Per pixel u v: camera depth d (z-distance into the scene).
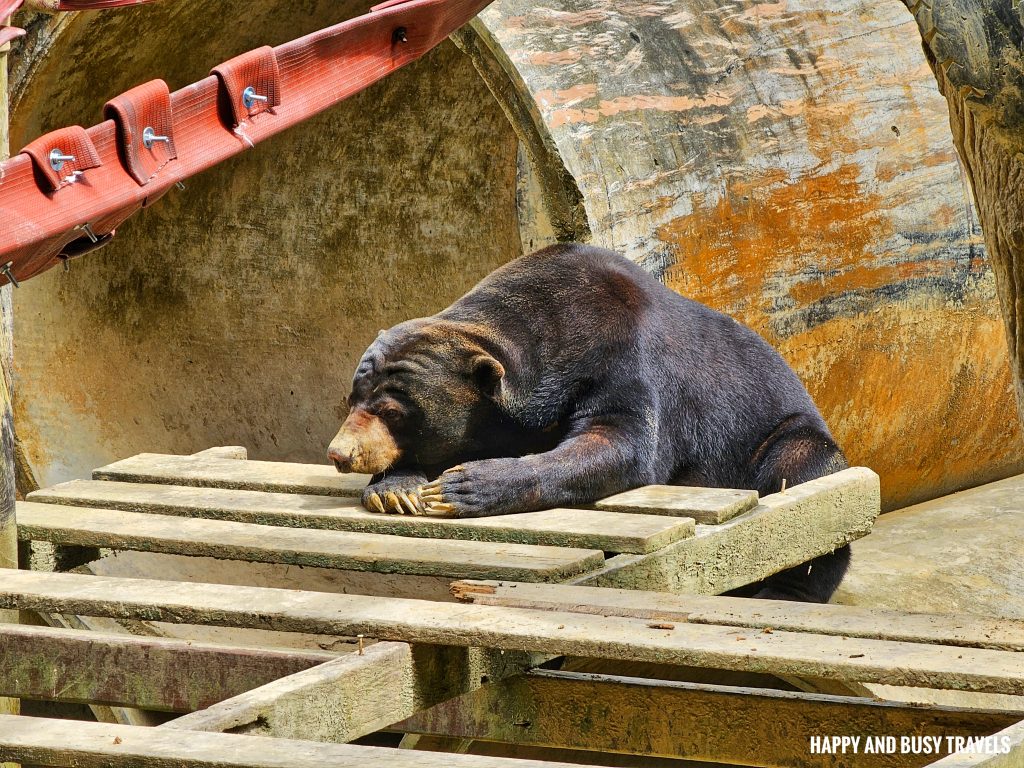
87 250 9.64
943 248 21.20
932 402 22.00
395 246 23.11
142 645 10.27
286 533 13.02
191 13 20.42
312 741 8.14
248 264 23.77
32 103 18.52
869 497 14.53
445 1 11.01
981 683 8.87
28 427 20.38
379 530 13.16
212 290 23.59
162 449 21.95
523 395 14.52
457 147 22.30
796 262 19.38
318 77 10.38
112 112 9.23
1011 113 9.84
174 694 10.23
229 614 10.57
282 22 22.23
